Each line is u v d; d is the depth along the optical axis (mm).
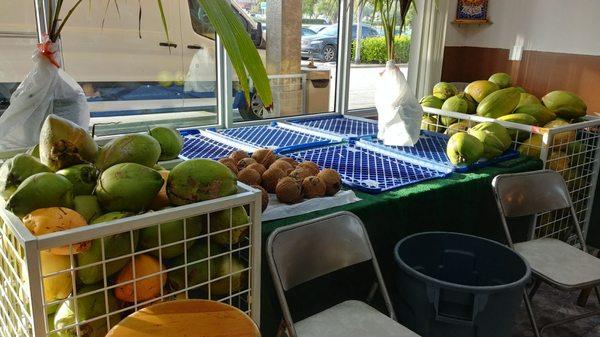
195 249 949
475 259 1530
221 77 2496
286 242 1219
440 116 2395
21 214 777
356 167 1811
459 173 1790
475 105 2342
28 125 1365
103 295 834
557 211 2184
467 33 3891
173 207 888
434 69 3553
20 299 795
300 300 1382
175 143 1209
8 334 949
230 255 984
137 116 2869
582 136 2170
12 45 2195
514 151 2064
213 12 653
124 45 2820
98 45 2730
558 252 1738
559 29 3373
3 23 2158
